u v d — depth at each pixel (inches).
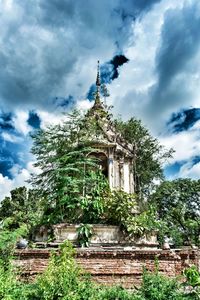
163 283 406.9
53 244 553.9
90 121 772.6
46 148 741.3
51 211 683.4
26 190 1322.6
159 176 1577.3
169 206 1599.4
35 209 900.6
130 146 838.5
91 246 570.3
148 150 1507.1
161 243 691.4
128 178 798.5
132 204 642.8
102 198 650.8
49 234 605.6
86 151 729.6
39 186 746.2
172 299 384.8
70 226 587.8
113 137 783.1
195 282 393.7
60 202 644.7
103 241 585.6
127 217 618.5
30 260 486.0
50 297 344.2
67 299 341.7
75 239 577.3
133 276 503.2
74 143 740.0
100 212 634.8
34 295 359.9
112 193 658.8
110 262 507.2
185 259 630.5
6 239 486.9
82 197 646.5
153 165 1524.4
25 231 565.3
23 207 1115.9
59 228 585.3
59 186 660.1
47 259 488.4
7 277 366.3
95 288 396.8
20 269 460.8
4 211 1210.0
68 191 659.4
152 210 672.4
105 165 778.8
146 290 398.6
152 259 518.9
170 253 523.2
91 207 643.5
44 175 736.3
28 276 470.0
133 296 390.3
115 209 626.8
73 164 670.5
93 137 751.1
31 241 591.5
